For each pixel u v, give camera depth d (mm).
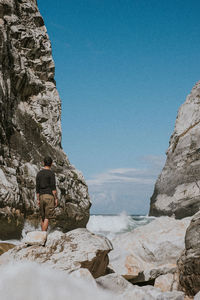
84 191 22531
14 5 22953
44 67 24578
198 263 7090
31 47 23625
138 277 8352
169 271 8242
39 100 22938
